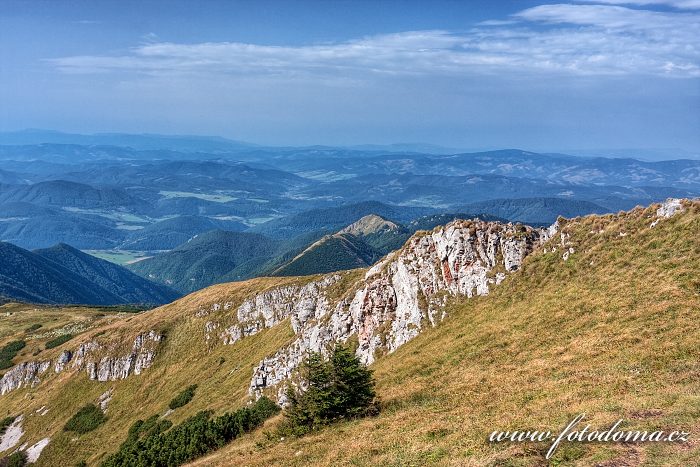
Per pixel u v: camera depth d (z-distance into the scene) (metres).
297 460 36.84
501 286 58.84
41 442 133.38
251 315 140.12
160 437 70.12
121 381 146.62
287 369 92.38
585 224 57.66
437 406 38.50
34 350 187.50
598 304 44.44
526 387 35.69
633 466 22.00
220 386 117.88
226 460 45.28
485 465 25.53
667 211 50.81
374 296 76.69
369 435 36.84
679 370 30.45
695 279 40.19
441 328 59.31
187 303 167.00
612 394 30.22
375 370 59.38
